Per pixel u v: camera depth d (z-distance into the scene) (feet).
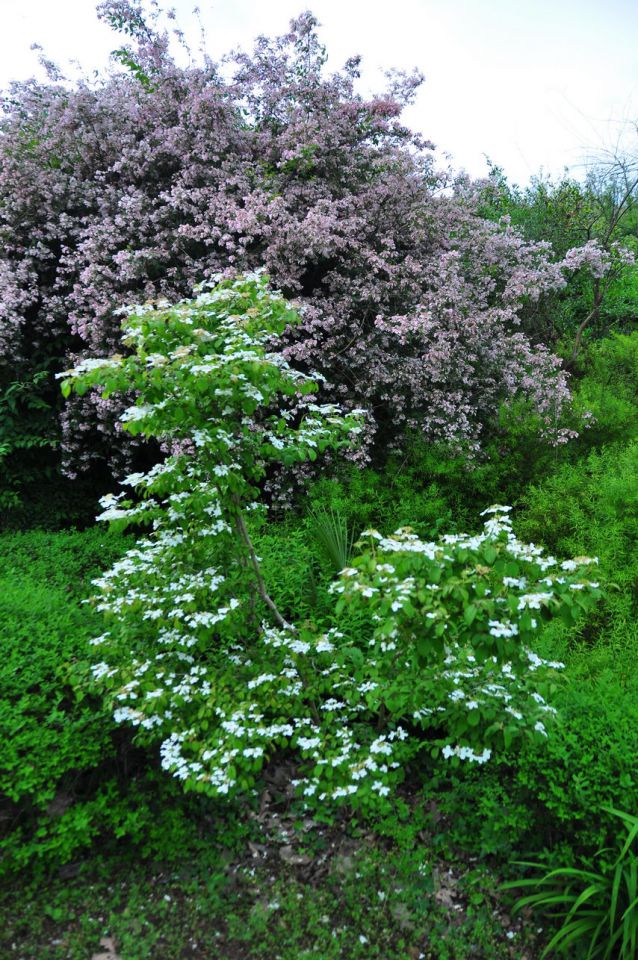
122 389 8.75
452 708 8.76
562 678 8.75
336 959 7.81
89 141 21.11
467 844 9.44
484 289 22.71
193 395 8.79
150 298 18.92
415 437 20.18
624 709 9.21
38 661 10.05
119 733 10.12
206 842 9.40
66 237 20.89
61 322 21.17
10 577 14.42
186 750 9.84
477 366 21.59
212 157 20.63
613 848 7.96
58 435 20.65
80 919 8.12
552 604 7.37
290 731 8.86
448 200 23.79
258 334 9.58
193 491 9.80
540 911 8.41
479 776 9.77
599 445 21.20
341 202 20.53
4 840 8.35
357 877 9.02
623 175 28.17
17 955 7.60
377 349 20.33
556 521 16.48
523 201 35.42
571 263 22.25
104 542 18.33
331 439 10.32
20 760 8.41
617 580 13.60
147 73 21.74
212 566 10.21
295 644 9.46
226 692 9.32
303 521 17.39
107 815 9.09
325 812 9.82
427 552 7.80
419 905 8.56
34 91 22.58
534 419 19.88
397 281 21.06
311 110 22.07
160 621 9.56
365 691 9.33
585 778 8.25
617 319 32.55
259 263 19.71
